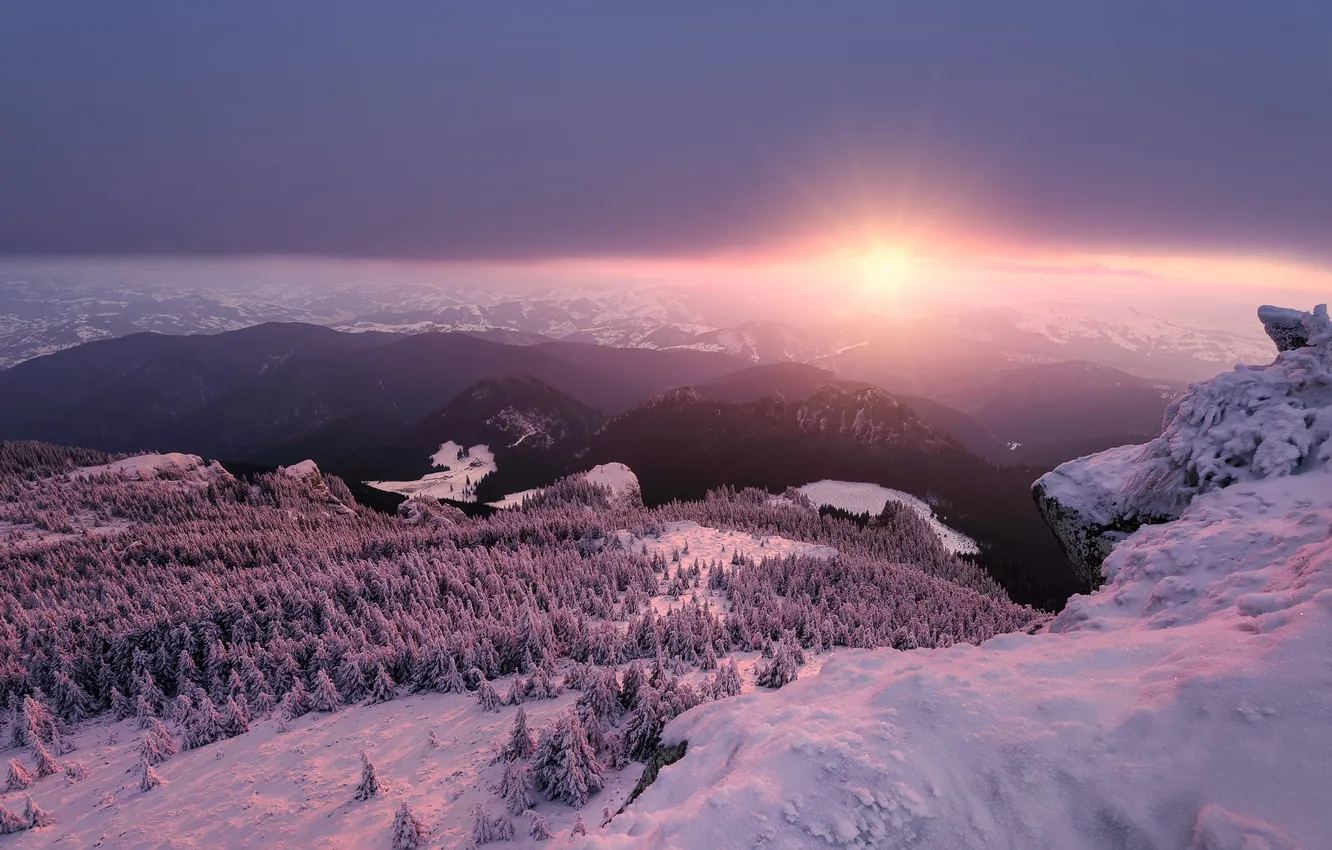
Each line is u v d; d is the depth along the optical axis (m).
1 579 77.56
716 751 10.23
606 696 28.72
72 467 146.25
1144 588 15.02
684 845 7.92
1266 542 13.94
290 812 26.36
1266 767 7.05
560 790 23.30
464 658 40.16
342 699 38.28
